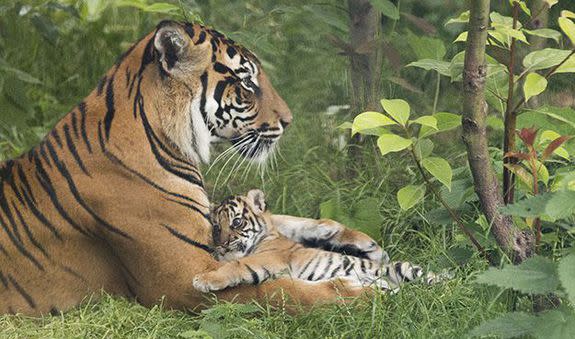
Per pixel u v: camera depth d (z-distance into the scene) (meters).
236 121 10.63
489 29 9.55
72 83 15.55
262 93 10.78
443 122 9.55
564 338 8.12
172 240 10.23
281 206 12.97
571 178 8.81
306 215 12.76
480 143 9.38
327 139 14.23
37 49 15.71
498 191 9.60
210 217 10.80
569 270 8.08
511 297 9.75
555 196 8.45
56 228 10.34
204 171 13.59
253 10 17.61
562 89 15.29
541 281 8.34
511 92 9.33
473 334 8.43
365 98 13.67
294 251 11.13
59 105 15.05
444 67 9.62
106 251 10.44
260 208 11.52
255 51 16.39
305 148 14.08
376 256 11.48
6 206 10.45
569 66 9.13
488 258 10.15
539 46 11.82
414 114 14.94
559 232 10.96
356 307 9.94
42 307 10.48
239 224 11.25
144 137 10.27
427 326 9.52
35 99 15.22
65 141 10.41
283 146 14.09
